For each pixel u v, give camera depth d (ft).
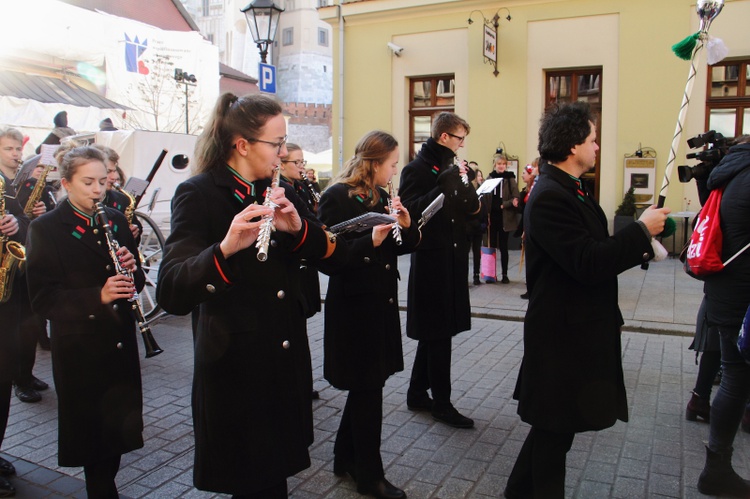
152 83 63.82
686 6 32.19
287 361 6.92
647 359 16.92
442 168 13.04
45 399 15.20
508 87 36.65
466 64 37.70
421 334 12.63
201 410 6.82
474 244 27.25
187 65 66.64
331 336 10.15
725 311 9.57
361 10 40.01
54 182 19.85
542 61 35.70
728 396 9.64
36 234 9.40
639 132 33.86
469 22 37.22
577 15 34.58
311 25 150.82
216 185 6.89
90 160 9.59
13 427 13.53
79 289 9.25
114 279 9.27
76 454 9.15
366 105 41.01
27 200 16.03
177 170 26.53
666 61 32.91
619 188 34.55
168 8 80.43
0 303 10.97
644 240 7.57
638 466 10.94
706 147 13.69
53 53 55.98
